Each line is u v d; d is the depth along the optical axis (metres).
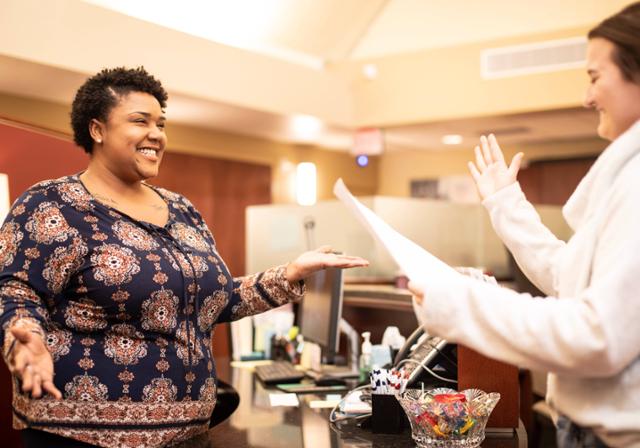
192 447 1.62
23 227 1.55
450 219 5.35
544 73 5.37
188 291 1.66
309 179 7.34
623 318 0.98
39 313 1.48
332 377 2.49
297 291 1.88
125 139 1.66
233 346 3.08
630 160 1.08
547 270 1.32
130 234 1.63
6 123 2.44
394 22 5.83
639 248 0.99
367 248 4.47
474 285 1.10
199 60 4.79
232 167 6.67
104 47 4.16
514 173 1.44
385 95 6.06
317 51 5.91
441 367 1.87
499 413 1.67
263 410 2.04
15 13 3.72
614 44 1.10
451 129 6.54
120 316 1.57
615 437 1.08
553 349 1.01
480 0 5.43
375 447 1.60
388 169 8.77
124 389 1.56
